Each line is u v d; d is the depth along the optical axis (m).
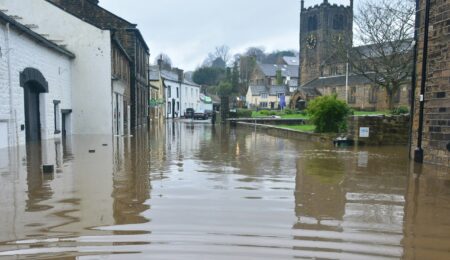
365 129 15.35
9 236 4.48
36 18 20.48
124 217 5.20
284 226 4.91
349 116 17.09
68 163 9.92
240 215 5.34
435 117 9.99
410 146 11.30
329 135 16.95
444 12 9.59
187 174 8.40
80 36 20.62
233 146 15.01
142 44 36.44
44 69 16.86
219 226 4.87
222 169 9.13
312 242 4.38
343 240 4.46
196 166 9.58
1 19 12.73
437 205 5.98
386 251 4.16
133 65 30.27
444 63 9.62
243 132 24.86
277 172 8.77
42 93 16.88
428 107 10.27
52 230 4.68
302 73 68.88
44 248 4.16
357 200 6.24
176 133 23.42
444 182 7.71
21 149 13.05
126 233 4.60
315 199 6.27
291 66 100.44
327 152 12.96
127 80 28.67
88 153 12.15
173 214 5.34
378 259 3.96
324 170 9.09
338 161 10.66
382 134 15.54
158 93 54.25
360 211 5.62
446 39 9.54
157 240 4.39
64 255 3.98
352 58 32.03
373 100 52.66
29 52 15.20
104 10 29.77
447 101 9.56
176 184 7.31
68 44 20.61
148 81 43.12
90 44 20.69
